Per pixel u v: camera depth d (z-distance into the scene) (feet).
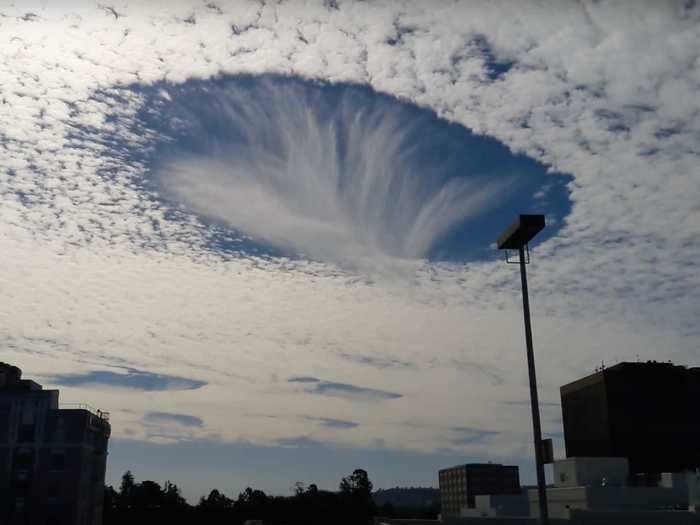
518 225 70.44
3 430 293.64
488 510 201.46
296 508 584.81
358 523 579.89
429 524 216.54
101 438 320.91
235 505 584.40
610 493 159.33
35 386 321.11
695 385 275.18
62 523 286.25
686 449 268.21
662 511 141.69
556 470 192.85
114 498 542.16
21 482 289.53
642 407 270.46
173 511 541.75
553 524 147.43
